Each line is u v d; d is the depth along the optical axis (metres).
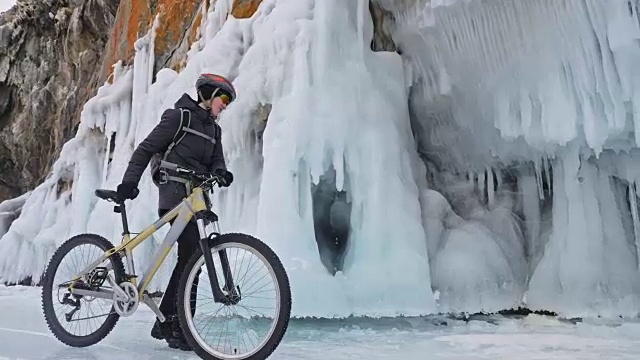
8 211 8.48
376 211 3.70
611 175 3.99
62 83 12.58
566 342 2.74
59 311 2.60
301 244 3.59
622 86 3.22
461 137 4.50
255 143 4.25
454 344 2.69
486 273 3.94
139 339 2.75
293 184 3.67
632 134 3.54
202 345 2.12
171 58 6.09
